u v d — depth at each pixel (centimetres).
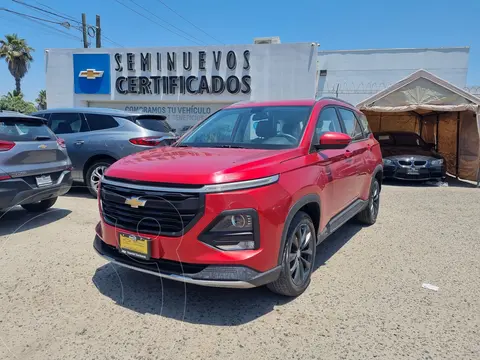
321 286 361
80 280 365
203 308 316
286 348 263
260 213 276
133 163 322
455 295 347
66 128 740
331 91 2308
